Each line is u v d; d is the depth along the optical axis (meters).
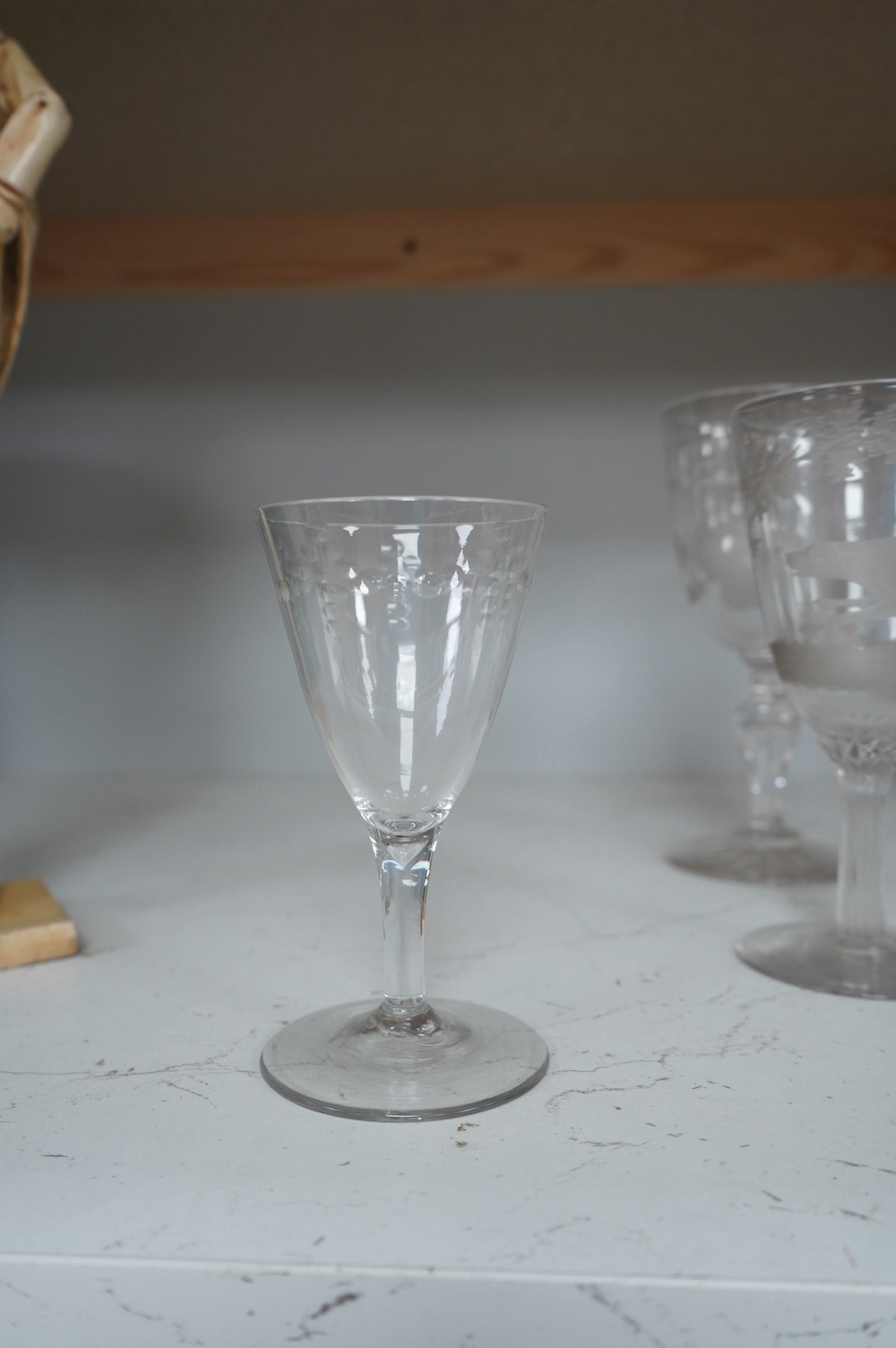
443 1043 0.38
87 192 0.69
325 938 0.46
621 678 0.77
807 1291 0.30
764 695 0.59
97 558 0.78
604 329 0.75
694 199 0.71
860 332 0.73
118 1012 0.41
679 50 0.53
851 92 0.57
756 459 0.42
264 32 0.52
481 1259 0.30
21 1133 0.34
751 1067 0.37
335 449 0.77
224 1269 0.30
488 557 0.35
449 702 0.36
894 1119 0.35
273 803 0.69
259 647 0.78
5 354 0.43
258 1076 0.37
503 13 0.51
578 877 0.53
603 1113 0.35
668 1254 0.30
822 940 0.45
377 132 0.60
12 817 0.64
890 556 0.39
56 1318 0.30
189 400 0.77
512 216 0.72
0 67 0.42
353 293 0.75
